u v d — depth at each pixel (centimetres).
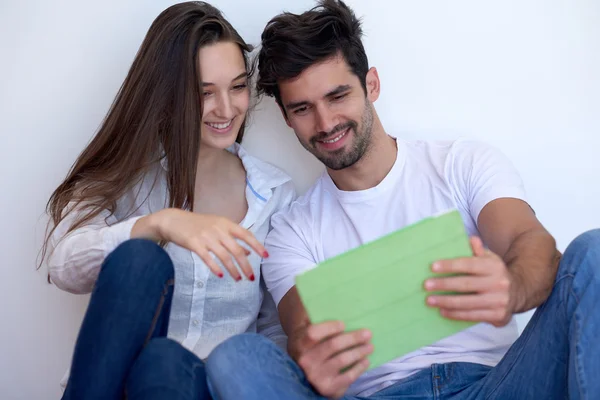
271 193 165
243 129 173
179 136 146
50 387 183
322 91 145
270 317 171
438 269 103
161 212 126
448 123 171
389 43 168
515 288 108
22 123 174
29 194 176
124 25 170
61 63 171
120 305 109
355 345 107
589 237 114
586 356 107
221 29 148
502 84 167
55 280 140
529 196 171
